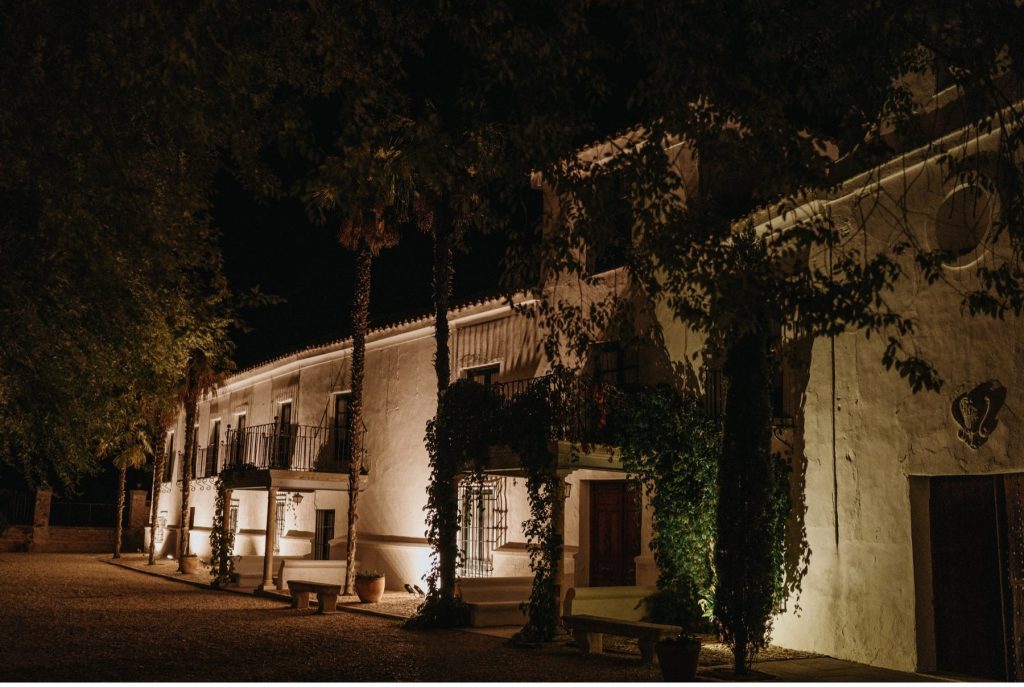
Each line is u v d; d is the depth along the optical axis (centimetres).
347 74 906
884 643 1084
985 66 822
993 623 1002
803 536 1216
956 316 1041
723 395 1370
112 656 1093
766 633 1176
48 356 963
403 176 807
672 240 830
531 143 876
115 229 952
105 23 807
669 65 830
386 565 2112
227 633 1335
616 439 1350
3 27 811
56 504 4050
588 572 1591
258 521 2836
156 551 3700
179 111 870
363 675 984
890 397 1116
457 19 884
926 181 1091
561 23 876
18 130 833
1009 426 966
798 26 828
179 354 1158
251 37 909
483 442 1412
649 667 1071
